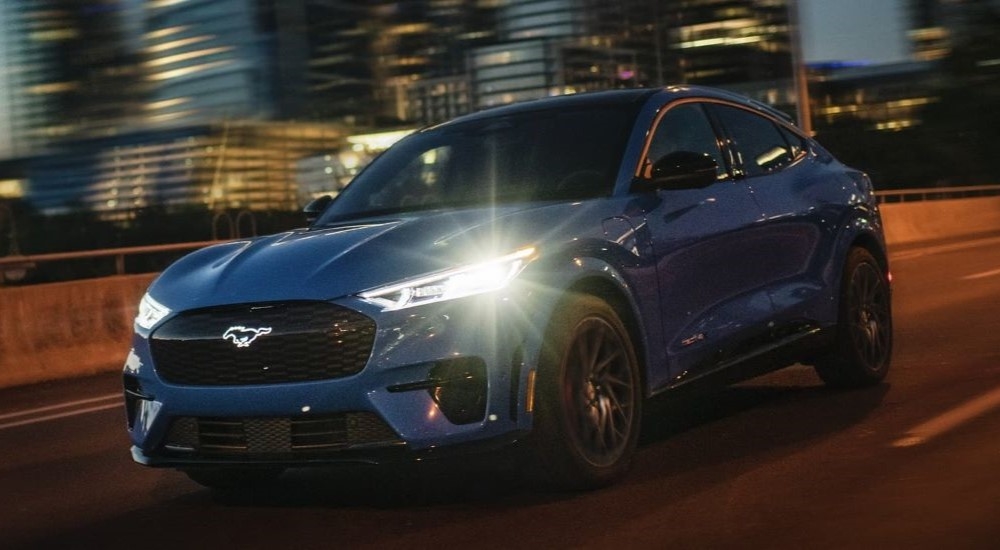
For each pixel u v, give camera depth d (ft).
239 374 15.87
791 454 18.49
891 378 25.32
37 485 20.94
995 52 342.64
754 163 21.79
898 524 14.14
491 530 15.10
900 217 113.09
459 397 15.47
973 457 17.43
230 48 325.62
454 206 18.95
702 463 18.25
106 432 27.09
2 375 38.40
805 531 14.05
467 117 21.79
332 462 15.56
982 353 28.27
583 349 16.57
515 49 290.76
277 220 87.86
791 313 21.44
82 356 41.29
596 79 294.87
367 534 15.44
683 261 18.76
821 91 327.06
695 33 322.14
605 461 16.80
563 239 16.67
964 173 289.12
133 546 15.88
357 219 19.39
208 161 321.93
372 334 15.33
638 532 14.49
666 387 18.33
